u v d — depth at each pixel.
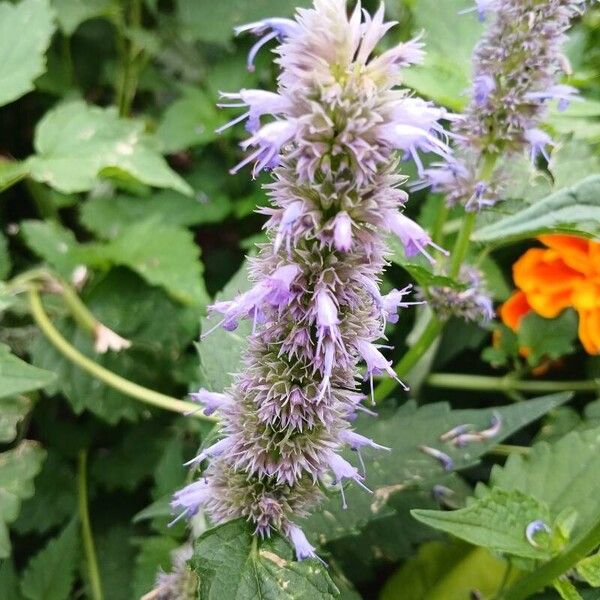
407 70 0.21
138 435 0.24
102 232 0.25
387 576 0.22
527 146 0.17
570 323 0.22
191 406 0.21
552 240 0.21
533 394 0.24
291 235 0.11
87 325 0.22
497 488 0.16
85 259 0.23
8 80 0.21
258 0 0.28
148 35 0.28
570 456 0.18
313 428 0.13
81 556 0.22
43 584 0.19
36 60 0.21
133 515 0.23
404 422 0.19
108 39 0.31
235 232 0.28
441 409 0.19
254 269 0.12
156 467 0.22
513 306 0.22
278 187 0.11
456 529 0.15
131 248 0.23
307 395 0.13
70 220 0.29
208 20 0.28
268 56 0.28
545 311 0.21
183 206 0.26
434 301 0.19
